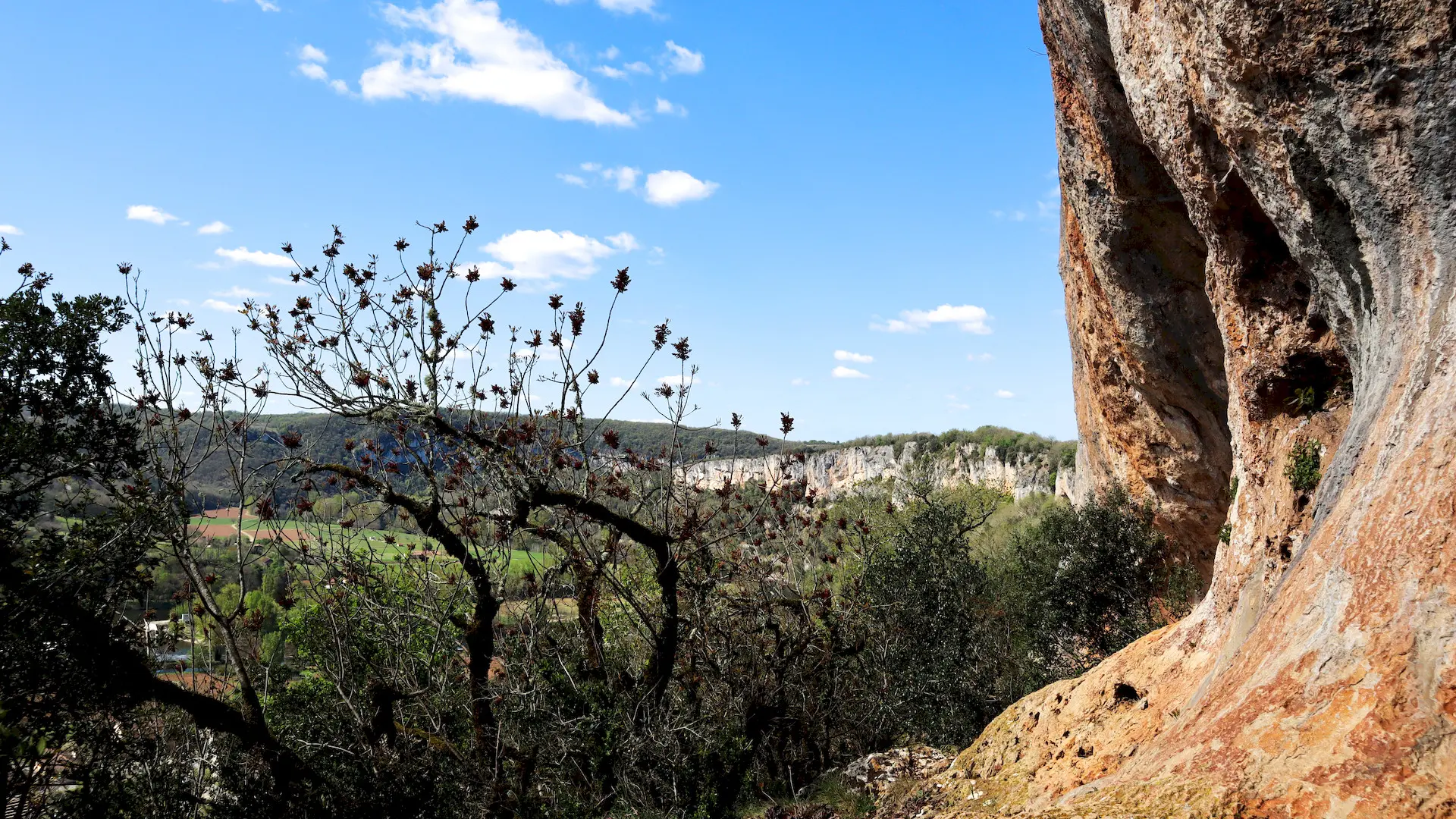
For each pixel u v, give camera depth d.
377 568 9.54
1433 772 2.88
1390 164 4.55
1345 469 4.64
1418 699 3.09
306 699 9.44
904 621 14.31
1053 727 8.16
